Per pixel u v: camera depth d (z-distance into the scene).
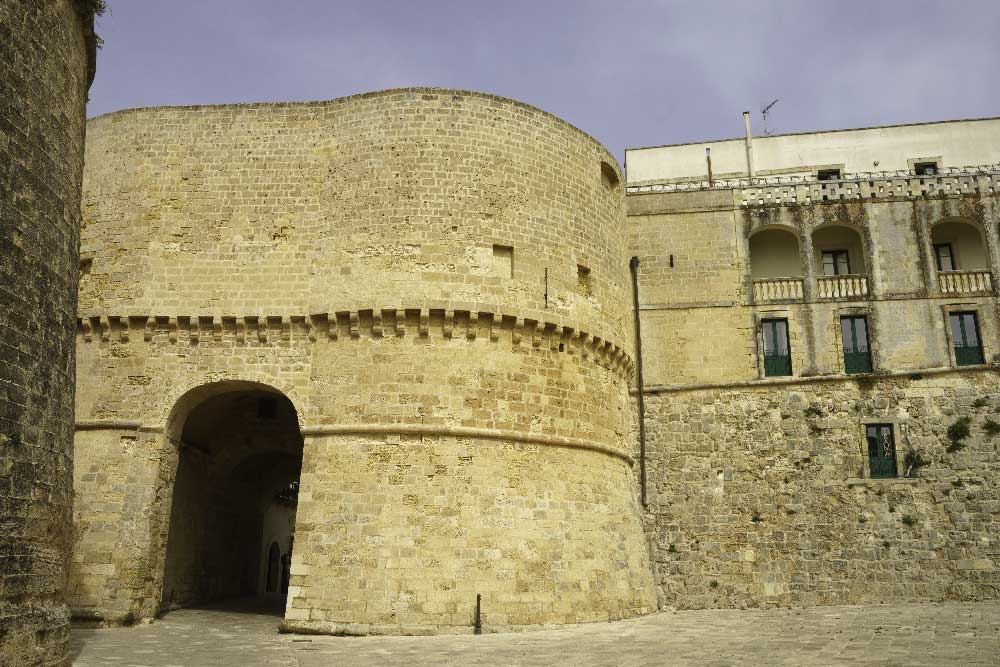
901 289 36.06
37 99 15.47
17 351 14.34
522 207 29.20
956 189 37.12
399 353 26.88
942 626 23.39
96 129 30.62
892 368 35.06
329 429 26.39
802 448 34.19
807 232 37.19
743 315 36.31
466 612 24.36
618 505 29.91
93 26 18.31
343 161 29.06
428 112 29.09
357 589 24.34
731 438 34.66
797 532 33.12
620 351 31.48
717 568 33.09
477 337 27.45
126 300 28.14
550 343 28.73
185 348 27.78
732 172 44.47
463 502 25.64
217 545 33.88
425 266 27.53
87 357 28.08
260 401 32.94
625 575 28.66
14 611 13.75
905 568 32.22
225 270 28.31
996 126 42.88
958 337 35.59
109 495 26.53
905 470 33.53
